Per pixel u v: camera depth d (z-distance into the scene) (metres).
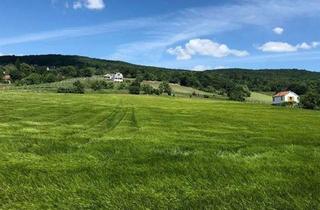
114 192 11.54
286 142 24.78
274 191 11.93
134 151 18.62
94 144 20.69
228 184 12.68
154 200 10.92
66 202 10.67
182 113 71.06
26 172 13.64
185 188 12.05
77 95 155.38
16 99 102.88
